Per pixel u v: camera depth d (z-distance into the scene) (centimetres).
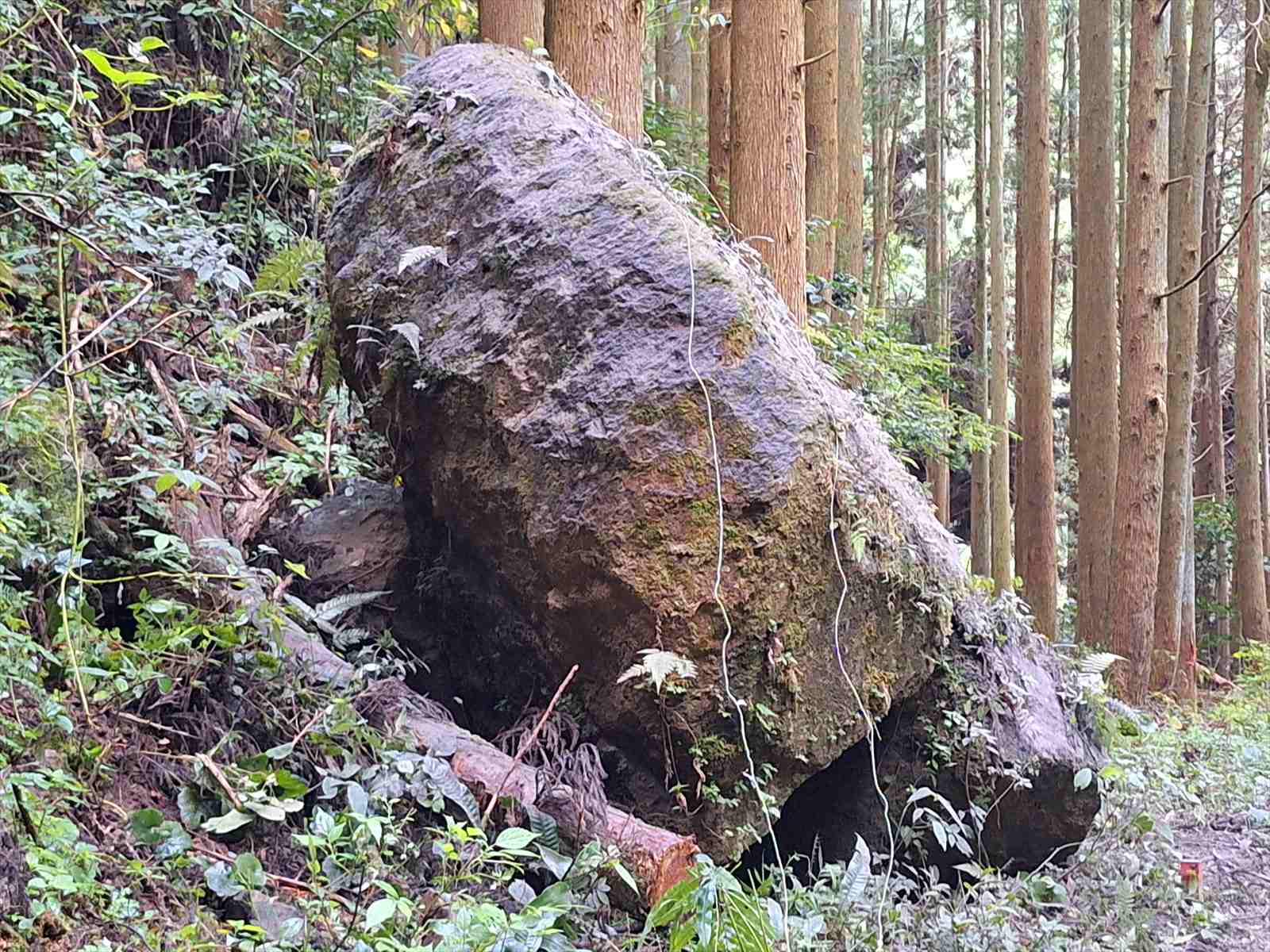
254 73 746
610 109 648
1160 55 1173
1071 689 512
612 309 382
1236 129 2361
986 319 1617
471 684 445
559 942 279
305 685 377
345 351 468
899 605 412
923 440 1098
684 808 373
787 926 312
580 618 379
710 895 282
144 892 276
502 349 396
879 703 404
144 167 591
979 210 1694
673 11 927
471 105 446
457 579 443
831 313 1136
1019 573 1576
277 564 482
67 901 252
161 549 361
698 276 381
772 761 381
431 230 431
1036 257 1535
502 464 394
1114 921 434
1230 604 2248
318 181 742
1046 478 1498
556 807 343
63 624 343
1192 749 844
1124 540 1197
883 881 378
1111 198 1344
